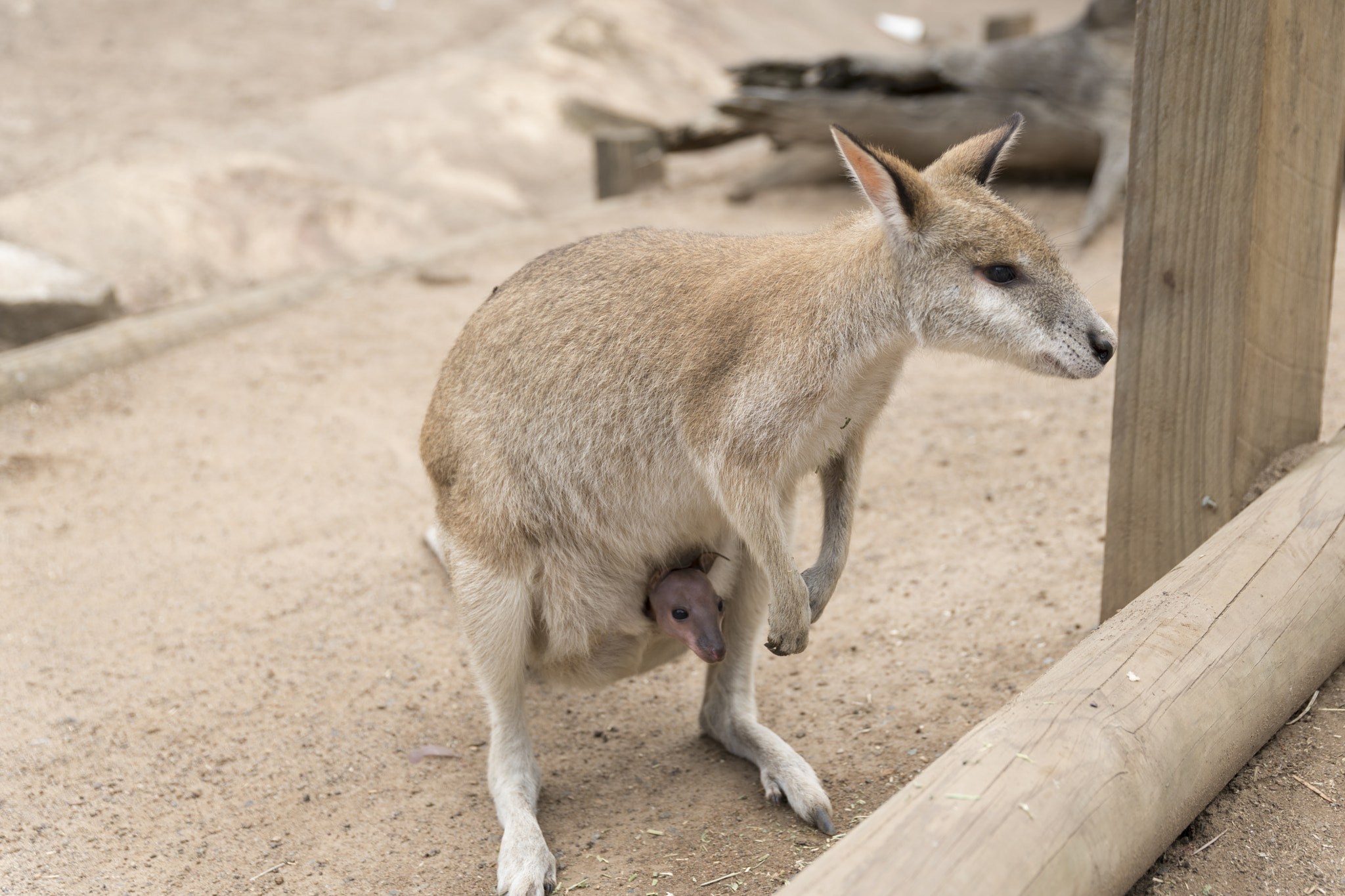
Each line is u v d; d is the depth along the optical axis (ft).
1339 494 10.50
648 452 11.21
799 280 10.62
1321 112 10.77
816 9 67.51
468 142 43.21
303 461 21.65
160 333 27.32
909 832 6.66
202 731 13.56
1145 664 8.48
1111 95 32.27
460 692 14.42
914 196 10.25
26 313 26.40
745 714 12.23
